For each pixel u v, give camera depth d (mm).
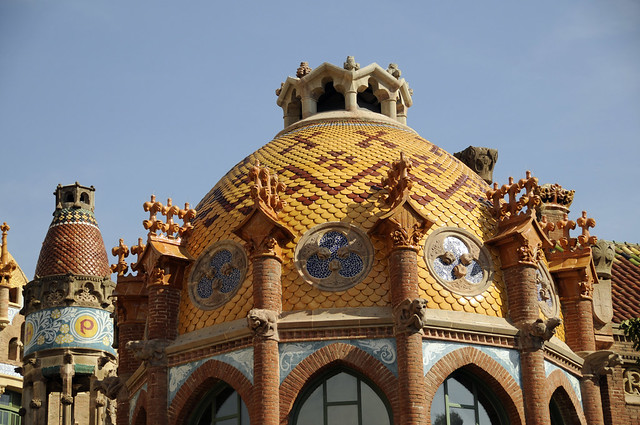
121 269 39094
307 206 35219
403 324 32750
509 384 33844
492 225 36250
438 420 33094
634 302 43344
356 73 41125
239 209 36125
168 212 36938
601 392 39031
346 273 34094
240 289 34625
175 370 34875
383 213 34500
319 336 33188
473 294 34562
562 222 39219
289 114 42438
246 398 33094
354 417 32844
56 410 56094
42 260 54531
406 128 41125
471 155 44469
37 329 53125
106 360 52688
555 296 37594
